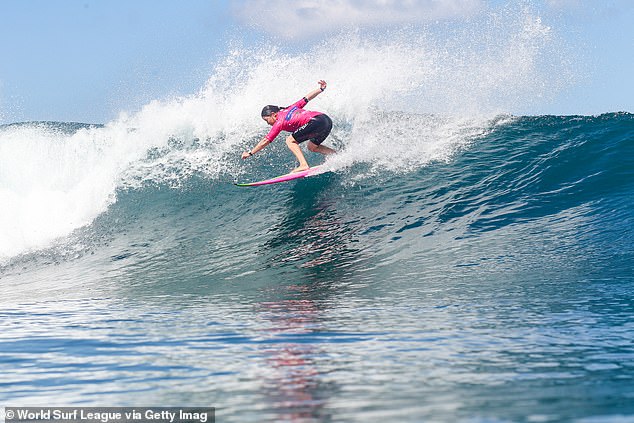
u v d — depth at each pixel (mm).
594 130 42000
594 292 21453
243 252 33312
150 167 43844
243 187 40750
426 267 27453
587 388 10914
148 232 37938
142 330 18328
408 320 18219
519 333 16000
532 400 10172
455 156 41031
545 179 37125
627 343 14656
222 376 12648
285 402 10578
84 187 41906
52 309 24016
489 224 32875
